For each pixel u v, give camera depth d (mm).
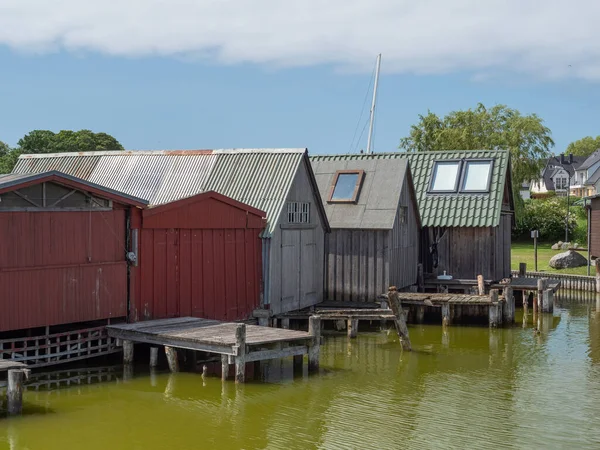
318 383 16438
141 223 18188
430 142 52781
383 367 18109
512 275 34344
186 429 13125
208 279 20062
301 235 23422
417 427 13336
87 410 14188
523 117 51531
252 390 15719
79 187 16656
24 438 12586
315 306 24500
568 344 21156
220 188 22906
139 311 18344
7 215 15539
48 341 16359
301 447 12250
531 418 13930
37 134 61375
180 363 17906
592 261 38031
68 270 16703
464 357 19359
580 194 92250
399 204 25766
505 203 30047
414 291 27203
